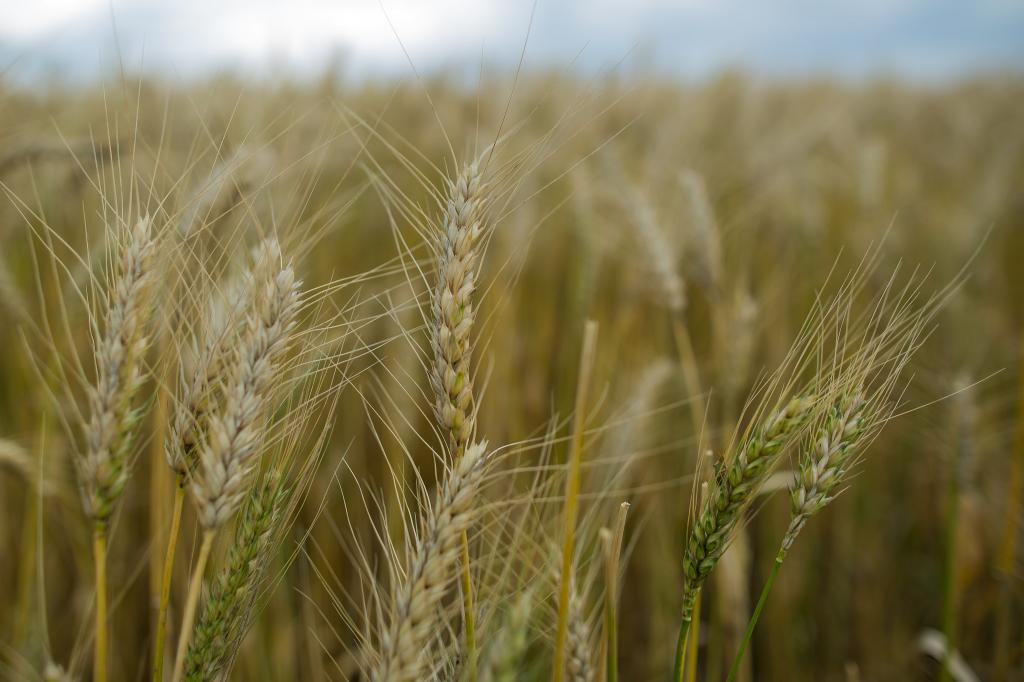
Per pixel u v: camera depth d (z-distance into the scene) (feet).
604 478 2.27
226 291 1.78
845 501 3.68
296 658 2.66
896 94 13.24
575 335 3.61
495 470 2.23
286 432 1.73
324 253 3.47
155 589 2.00
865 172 5.76
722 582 2.32
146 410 1.60
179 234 1.88
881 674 3.32
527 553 1.84
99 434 1.56
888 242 4.92
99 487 1.57
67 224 3.15
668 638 2.97
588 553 2.03
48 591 2.87
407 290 2.91
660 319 3.85
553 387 3.81
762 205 5.39
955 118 11.27
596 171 4.28
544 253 4.52
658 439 3.26
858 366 1.70
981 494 2.94
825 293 4.50
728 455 1.65
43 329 2.79
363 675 1.72
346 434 3.08
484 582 1.80
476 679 1.61
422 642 1.64
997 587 2.90
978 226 4.86
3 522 2.83
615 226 3.94
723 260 4.44
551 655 1.92
